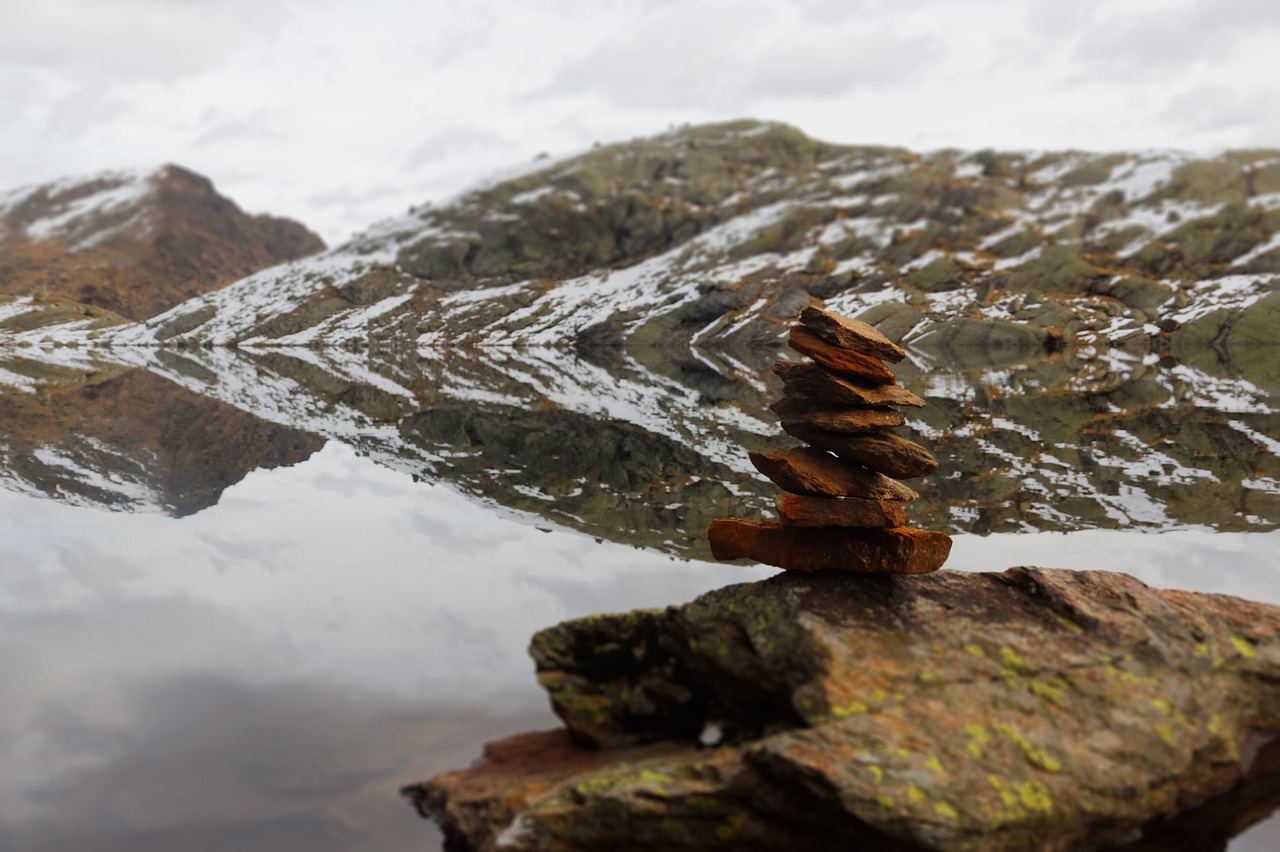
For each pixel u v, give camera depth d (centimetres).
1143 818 113
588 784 112
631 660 126
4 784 120
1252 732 122
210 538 182
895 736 112
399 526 188
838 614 127
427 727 128
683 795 111
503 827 112
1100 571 135
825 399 140
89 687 135
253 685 136
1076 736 115
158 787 120
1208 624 128
